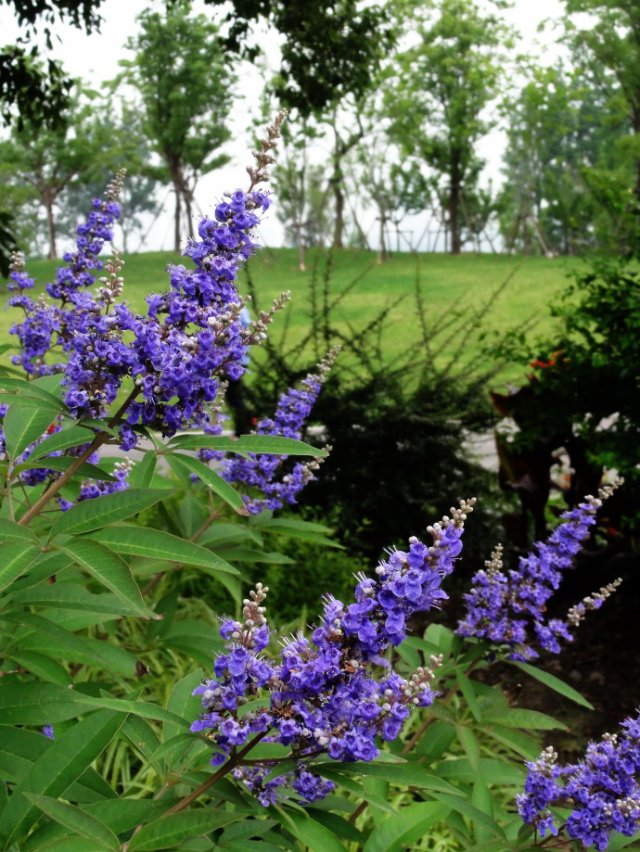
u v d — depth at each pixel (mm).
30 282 3943
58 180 54219
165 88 50469
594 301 7859
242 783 2482
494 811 3328
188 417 2725
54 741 2256
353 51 13547
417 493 8766
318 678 2021
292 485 4711
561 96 47969
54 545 2215
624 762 2600
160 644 4145
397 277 45594
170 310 2646
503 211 65438
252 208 2717
